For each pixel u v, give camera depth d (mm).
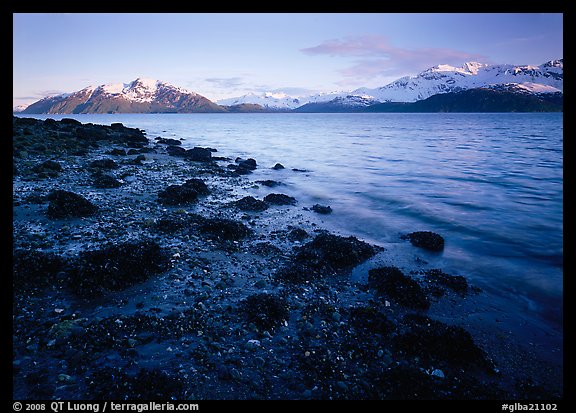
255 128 115500
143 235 13469
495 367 7406
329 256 12422
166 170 28438
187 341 7617
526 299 10336
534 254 13672
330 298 9984
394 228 16797
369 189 25219
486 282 11445
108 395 6066
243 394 6344
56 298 8883
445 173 30906
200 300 9273
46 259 10047
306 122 173375
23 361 6668
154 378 6434
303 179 29000
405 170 32812
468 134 79000
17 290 8922
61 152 31281
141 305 8859
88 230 13539
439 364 7414
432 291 10656
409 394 6555
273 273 11219
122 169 27219
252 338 7906
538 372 7285
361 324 8617
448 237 15570
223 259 12047
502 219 18062
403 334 8320
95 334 7531
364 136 77250
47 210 15180
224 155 45062
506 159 38375
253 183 26281
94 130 44406
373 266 12414
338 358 7402
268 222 16875
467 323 9094
